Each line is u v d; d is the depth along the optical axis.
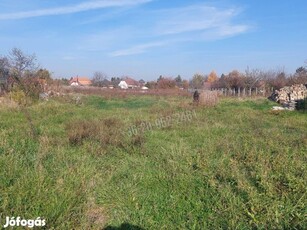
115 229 3.20
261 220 3.19
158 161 5.43
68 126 8.06
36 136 6.72
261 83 31.67
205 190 4.06
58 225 2.96
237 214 3.38
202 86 45.88
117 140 6.57
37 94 15.60
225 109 13.97
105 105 16.97
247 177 4.36
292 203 3.51
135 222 3.34
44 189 3.41
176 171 4.76
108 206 3.66
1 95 14.58
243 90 30.66
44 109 11.98
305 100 14.48
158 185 4.32
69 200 3.37
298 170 4.46
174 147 6.23
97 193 3.93
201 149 6.05
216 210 3.51
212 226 3.24
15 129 7.39
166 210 3.61
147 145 6.60
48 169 4.41
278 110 13.63
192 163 5.15
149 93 31.36
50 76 18.38
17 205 3.01
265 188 3.85
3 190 3.31
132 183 4.37
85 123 8.11
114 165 5.16
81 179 4.07
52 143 6.23
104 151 5.89
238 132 8.22
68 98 17.52
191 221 3.34
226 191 3.90
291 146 6.30
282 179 4.13
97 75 63.12
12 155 4.41
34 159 4.68
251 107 15.71
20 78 15.54
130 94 29.66
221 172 4.54
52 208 3.11
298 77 28.62
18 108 11.57
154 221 3.35
